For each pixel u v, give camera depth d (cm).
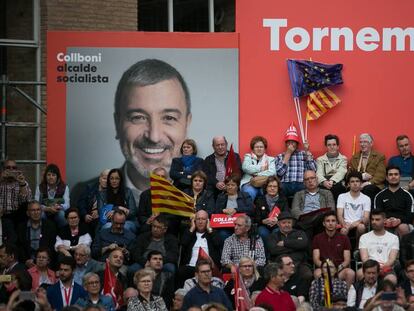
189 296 5009
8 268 5297
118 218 5462
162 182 5547
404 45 5925
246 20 5900
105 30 6300
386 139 5903
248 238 5450
